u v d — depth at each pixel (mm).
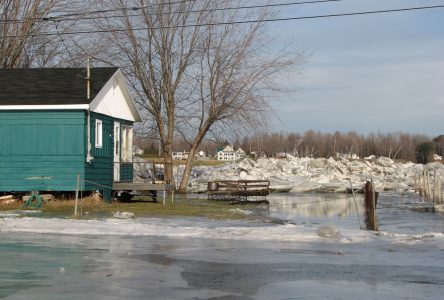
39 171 22312
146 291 8781
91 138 22953
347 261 11531
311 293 8773
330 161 72188
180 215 20922
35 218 17953
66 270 10227
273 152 117688
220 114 36125
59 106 22016
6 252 12023
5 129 22469
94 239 14070
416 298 8492
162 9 35406
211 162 83438
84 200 23125
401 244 13891
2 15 39344
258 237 14797
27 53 41375
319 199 36000
